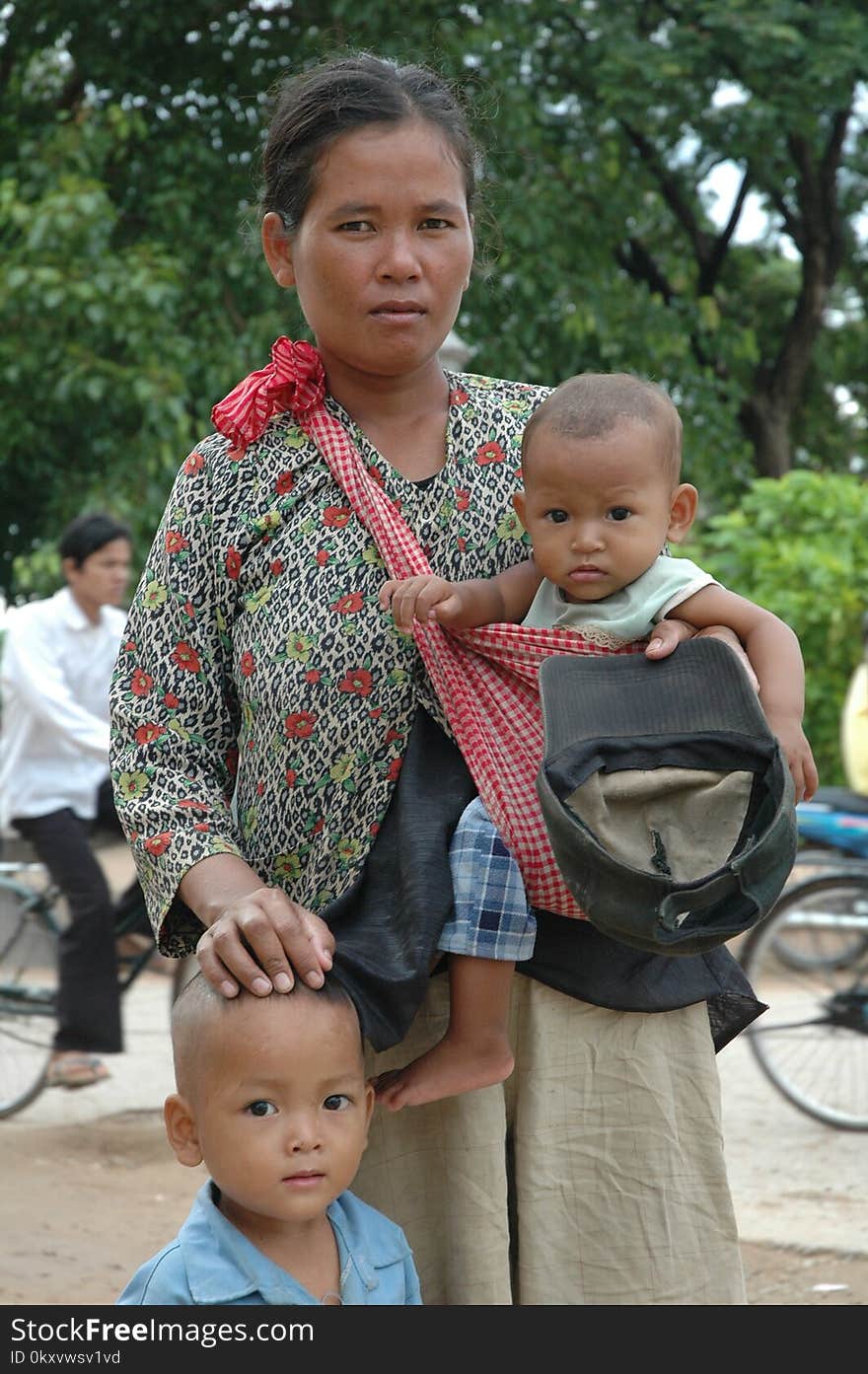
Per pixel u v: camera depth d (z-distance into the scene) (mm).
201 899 1962
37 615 5609
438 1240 2074
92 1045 5617
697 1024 2111
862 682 6938
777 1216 4742
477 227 2307
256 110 12711
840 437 17859
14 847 6805
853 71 13258
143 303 11312
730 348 15031
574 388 2033
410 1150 2068
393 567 1996
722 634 1975
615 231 13938
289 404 2082
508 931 1932
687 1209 2078
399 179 1985
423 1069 1969
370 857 2023
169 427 11461
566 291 13062
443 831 1965
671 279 16094
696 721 1878
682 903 1731
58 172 12031
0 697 8312
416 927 1902
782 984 7137
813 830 6477
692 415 14117
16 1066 5891
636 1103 2059
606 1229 2055
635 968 2043
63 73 14016
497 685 2018
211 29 13297
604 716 1877
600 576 1989
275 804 2037
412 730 2037
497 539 2074
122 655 2105
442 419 2119
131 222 13234
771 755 1831
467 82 2348
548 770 1804
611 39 13289
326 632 2004
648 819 1843
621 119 13383
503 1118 2064
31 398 11852
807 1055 5887
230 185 12883
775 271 17484
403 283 1989
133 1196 4984
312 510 2039
